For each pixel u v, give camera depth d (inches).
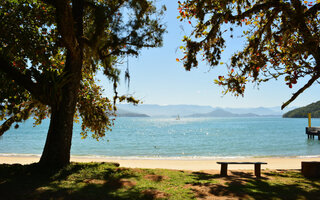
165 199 217.0
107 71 328.2
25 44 324.2
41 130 2987.2
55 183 259.1
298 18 286.5
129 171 331.0
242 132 2778.1
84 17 374.9
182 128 3875.5
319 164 349.4
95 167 337.4
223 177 332.5
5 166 330.6
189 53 337.4
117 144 1520.7
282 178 335.3
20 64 337.7
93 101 446.0
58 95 310.8
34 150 1137.4
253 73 311.7
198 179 307.4
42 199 210.7
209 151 1196.5
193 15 360.5
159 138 2020.2
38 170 305.0
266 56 329.4
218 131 3006.9
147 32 322.0
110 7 297.9
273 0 306.7
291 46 311.1
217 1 331.0
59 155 323.3
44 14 351.3
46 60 348.2
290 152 1111.0
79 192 230.7
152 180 289.0
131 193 231.8
